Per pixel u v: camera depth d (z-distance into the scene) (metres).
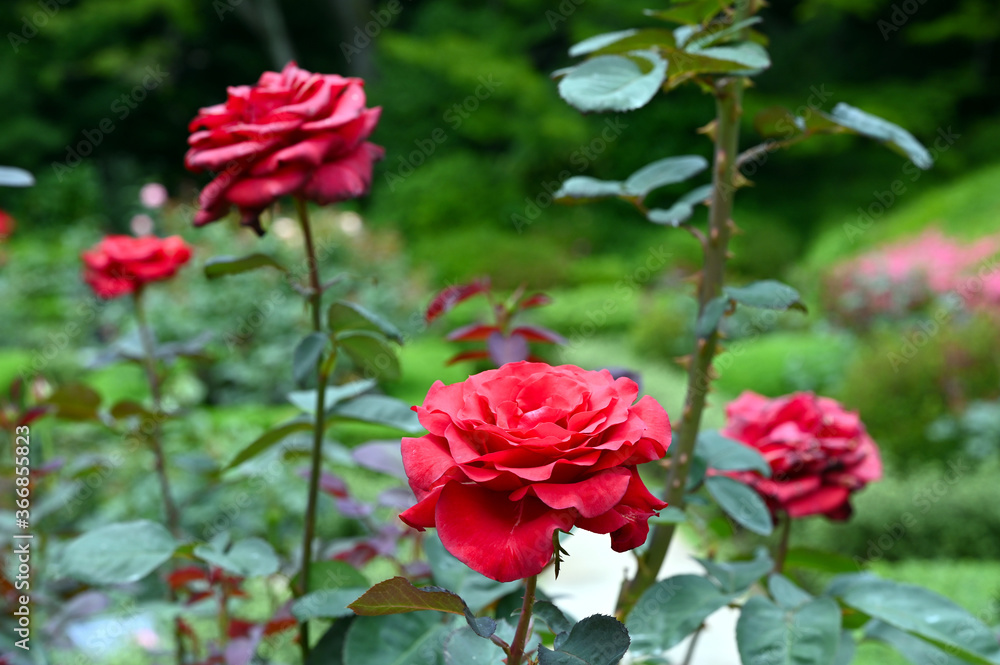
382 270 6.59
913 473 4.19
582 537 3.92
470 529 0.61
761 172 13.16
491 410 0.66
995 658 0.95
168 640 2.19
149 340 1.72
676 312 7.87
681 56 0.94
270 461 1.49
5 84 11.45
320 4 13.81
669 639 0.98
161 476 1.65
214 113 1.07
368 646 0.92
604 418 0.64
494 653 0.77
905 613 1.01
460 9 12.75
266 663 1.17
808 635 0.94
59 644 1.37
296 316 5.43
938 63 13.14
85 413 1.56
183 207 6.29
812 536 3.64
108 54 11.81
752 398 1.45
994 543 3.57
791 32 13.49
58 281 6.84
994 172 10.76
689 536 3.97
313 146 1.00
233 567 0.97
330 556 1.36
